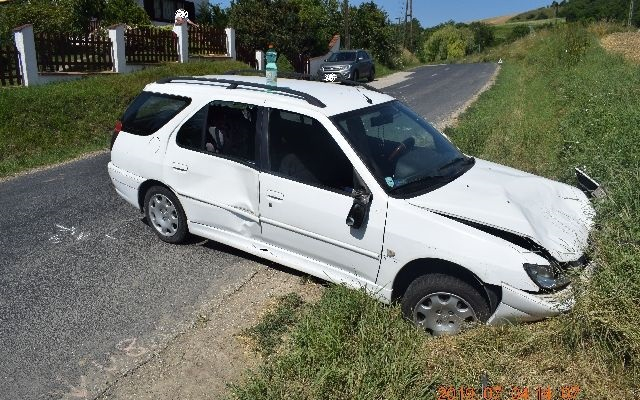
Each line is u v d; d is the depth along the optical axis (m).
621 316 3.35
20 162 8.85
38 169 8.68
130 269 5.08
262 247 4.78
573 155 7.54
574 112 10.93
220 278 4.91
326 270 4.38
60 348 3.89
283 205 4.45
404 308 3.91
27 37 12.96
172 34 18.25
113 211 6.61
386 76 31.22
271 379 3.45
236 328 4.14
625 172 5.28
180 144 5.19
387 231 3.91
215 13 29.20
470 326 3.69
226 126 4.88
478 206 3.88
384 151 4.36
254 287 4.73
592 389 3.19
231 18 27.06
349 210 4.06
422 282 3.81
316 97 4.61
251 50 24.52
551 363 3.39
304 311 4.21
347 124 4.38
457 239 3.68
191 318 4.27
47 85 12.94
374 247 3.99
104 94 12.70
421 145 4.69
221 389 3.48
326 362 3.45
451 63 47.25
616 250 3.71
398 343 3.53
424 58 73.00
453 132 9.90
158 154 5.35
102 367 3.70
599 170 6.13
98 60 15.35
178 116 5.23
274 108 4.60
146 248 5.54
